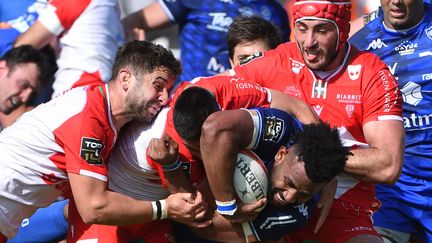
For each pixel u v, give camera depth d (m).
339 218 18.14
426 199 20.62
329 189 16.78
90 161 16.56
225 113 15.67
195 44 25.39
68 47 23.77
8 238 18.23
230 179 15.77
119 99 16.70
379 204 18.95
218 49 25.23
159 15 25.83
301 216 16.45
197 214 16.52
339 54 17.70
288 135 16.11
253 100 16.69
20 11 24.84
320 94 17.84
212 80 16.80
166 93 16.67
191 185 16.59
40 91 22.77
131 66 16.56
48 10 23.64
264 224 16.42
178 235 18.62
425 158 20.66
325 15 16.98
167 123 16.69
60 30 23.72
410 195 20.72
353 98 17.70
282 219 16.36
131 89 16.55
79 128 16.56
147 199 17.61
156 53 16.62
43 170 17.25
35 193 17.62
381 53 20.88
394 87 17.64
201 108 15.77
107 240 17.92
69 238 18.44
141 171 17.14
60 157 17.06
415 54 20.52
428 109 20.50
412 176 20.78
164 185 16.98
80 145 16.53
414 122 20.62
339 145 15.50
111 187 17.55
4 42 24.44
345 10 17.19
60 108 16.97
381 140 17.27
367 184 18.30
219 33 25.16
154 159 16.08
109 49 24.25
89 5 23.73
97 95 16.77
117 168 17.39
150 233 18.20
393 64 20.70
